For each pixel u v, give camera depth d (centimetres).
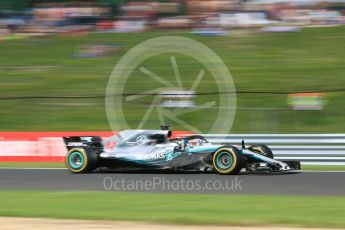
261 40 9806
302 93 7350
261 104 7350
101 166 4378
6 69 9331
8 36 10962
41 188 3531
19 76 9006
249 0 11231
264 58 9025
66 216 2444
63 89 8400
